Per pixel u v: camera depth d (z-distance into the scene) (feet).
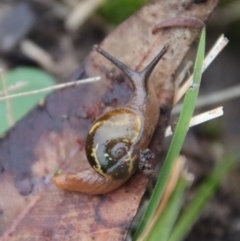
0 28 0.84
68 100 0.67
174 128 0.65
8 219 0.64
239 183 0.76
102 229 0.63
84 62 0.67
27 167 0.65
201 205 0.67
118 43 0.67
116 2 0.82
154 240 0.63
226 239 0.73
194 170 0.76
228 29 0.83
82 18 0.84
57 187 0.64
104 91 0.66
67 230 0.63
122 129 0.63
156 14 0.66
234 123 0.79
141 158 0.63
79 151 0.65
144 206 0.69
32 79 0.75
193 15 0.65
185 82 0.67
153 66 0.64
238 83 0.82
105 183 0.63
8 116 0.71
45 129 0.66
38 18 0.85
